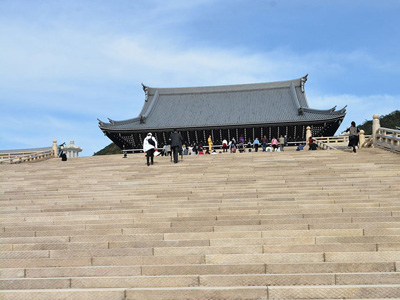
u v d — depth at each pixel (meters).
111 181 20.55
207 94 73.31
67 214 14.80
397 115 91.50
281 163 23.08
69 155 73.31
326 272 10.12
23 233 12.96
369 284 9.50
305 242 11.52
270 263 10.52
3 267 11.15
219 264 10.59
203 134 61.50
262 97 71.31
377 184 17.09
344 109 56.22
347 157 24.22
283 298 9.04
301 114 61.34
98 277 10.15
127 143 62.66
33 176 22.55
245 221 12.98
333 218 12.78
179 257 11.00
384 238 11.34
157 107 71.00
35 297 9.31
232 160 25.81
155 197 16.64
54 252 11.58
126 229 12.80
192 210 14.49
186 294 9.23
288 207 14.34
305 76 72.56
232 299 9.12
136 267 10.54
